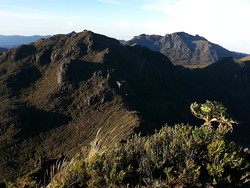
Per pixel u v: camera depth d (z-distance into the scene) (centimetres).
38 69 16375
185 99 15975
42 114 11875
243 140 13050
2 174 7712
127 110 11156
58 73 14475
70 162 581
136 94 13350
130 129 7481
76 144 9444
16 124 10612
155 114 12294
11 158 8869
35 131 10581
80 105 12381
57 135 10375
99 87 13088
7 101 13775
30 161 8638
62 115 11919
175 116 13250
